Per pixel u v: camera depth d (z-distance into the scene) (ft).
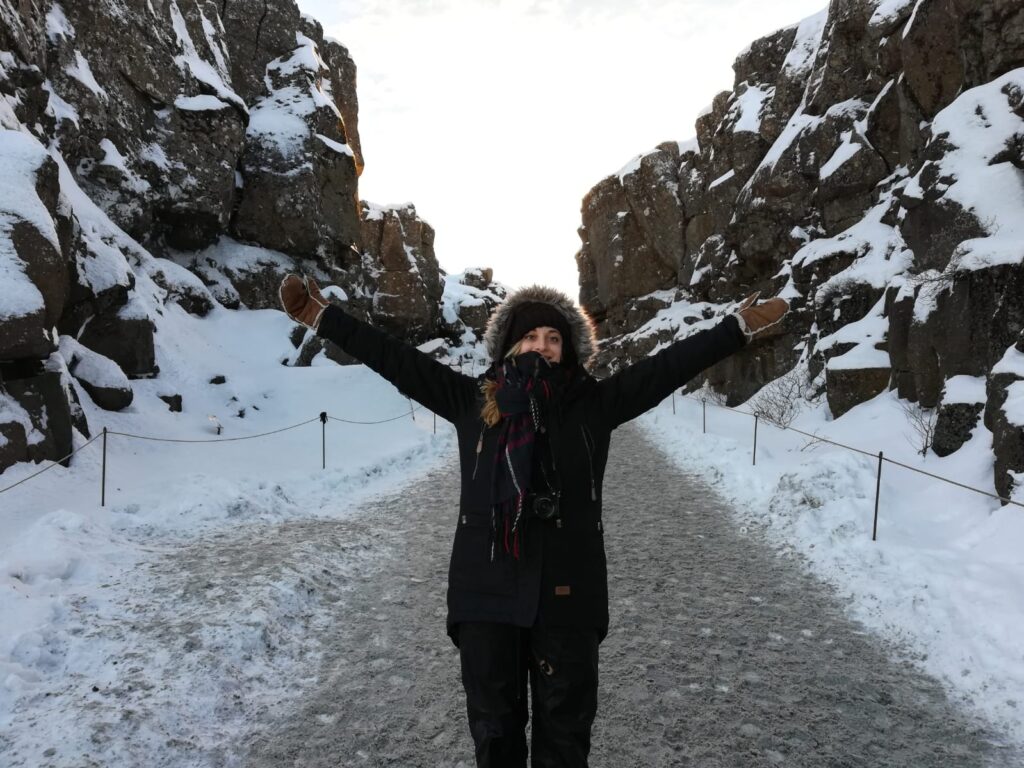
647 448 39.93
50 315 27.32
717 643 13.42
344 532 21.18
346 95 97.19
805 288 52.85
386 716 10.69
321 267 77.20
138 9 57.41
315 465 33.27
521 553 5.81
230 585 15.11
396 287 104.78
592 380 6.33
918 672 12.22
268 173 72.23
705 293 80.18
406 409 51.24
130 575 15.79
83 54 52.95
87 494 23.39
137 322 41.27
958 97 35.04
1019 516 17.56
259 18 77.77
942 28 38.29
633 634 13.85
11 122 36.70
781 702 11.14
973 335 25.55
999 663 11.93
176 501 22.03
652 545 20.06
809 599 15.72
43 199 29.89
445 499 26.81
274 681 11.79
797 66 68.49
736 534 21.09
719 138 79.41
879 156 50.67
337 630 14.08
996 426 20.13
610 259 101.35
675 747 9.85
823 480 22.04
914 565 16.14
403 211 112.68
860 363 36.40
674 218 91.86
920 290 29.86
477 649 5.82
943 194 32.89
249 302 69.21
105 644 12.15
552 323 6.39
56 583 14.71
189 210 61.52
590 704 5.84
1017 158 30.78
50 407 25.59
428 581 17.12
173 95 60.49
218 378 48.62
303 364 61.05
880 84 52.85
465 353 121.60
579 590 5.82
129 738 9.46
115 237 50.67
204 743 9.75
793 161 59.11
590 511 6.01
